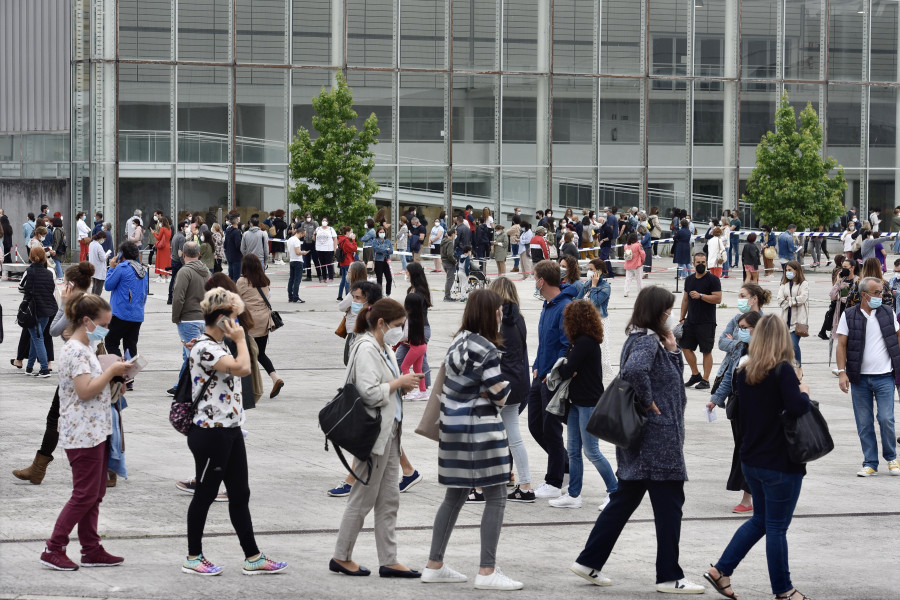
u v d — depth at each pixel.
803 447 7.99
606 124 50.50
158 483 11.40
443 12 48.50
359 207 42.19
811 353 23.27
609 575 8.80
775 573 8.16
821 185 47.38
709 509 11.05
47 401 15.97
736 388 8.58
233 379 8.29
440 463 8.37
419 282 15.68
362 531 10.04
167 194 45.75
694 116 51.28
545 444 11.40
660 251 50.31
